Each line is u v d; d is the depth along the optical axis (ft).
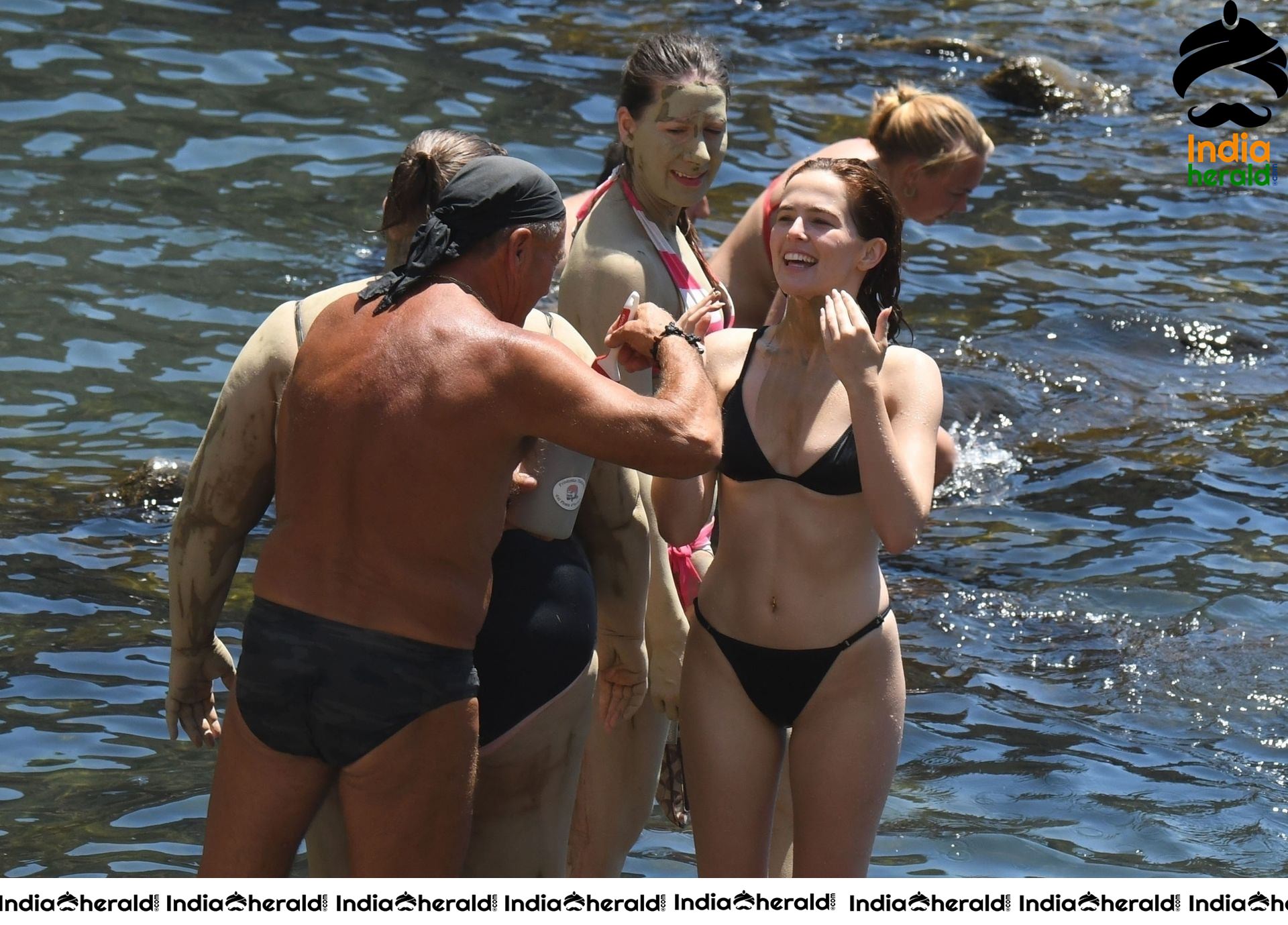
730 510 39.17
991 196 115.96
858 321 36.40
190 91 112.37
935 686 59.47
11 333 80.02
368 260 91.56
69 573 61.67
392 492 32.32
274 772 33.37
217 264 89.45
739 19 147.43
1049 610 65.72
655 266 44.62
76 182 97.40
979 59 142.61
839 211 38.04
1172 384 90.02
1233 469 79.82
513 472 33.86
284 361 35.88
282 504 33.83
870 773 38.60
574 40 133.69
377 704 32.30
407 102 114.83
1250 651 62.54
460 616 32.89
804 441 38.06
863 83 133.90
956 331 93.91
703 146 44.04
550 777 36.52
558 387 32.27
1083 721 57.36
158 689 54.54
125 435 72.54
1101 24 157.07
